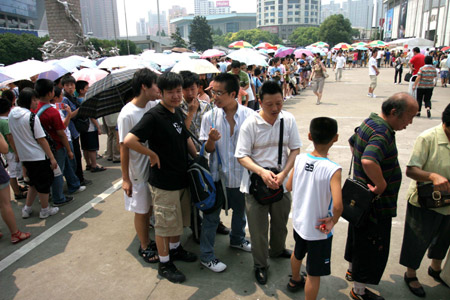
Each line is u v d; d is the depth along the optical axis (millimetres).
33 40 40594
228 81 2902
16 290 2941
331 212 2342
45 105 4391
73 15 26312
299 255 2615
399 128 2338
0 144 3465
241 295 2789
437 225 2613
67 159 4934
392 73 22750
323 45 31562
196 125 3623
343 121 8797
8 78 5453
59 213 4445
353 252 2586
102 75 6723
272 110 2615
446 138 2496
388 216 2457
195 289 2885
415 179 2561
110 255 3447
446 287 2826
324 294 2768
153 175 2844
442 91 13852
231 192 3191
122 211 4473
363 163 2291
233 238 3447
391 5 69125
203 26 85250
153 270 3178
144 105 3066
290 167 2711
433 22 43875
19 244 3703
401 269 3074
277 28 153875
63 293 2889
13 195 5195
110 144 6699
